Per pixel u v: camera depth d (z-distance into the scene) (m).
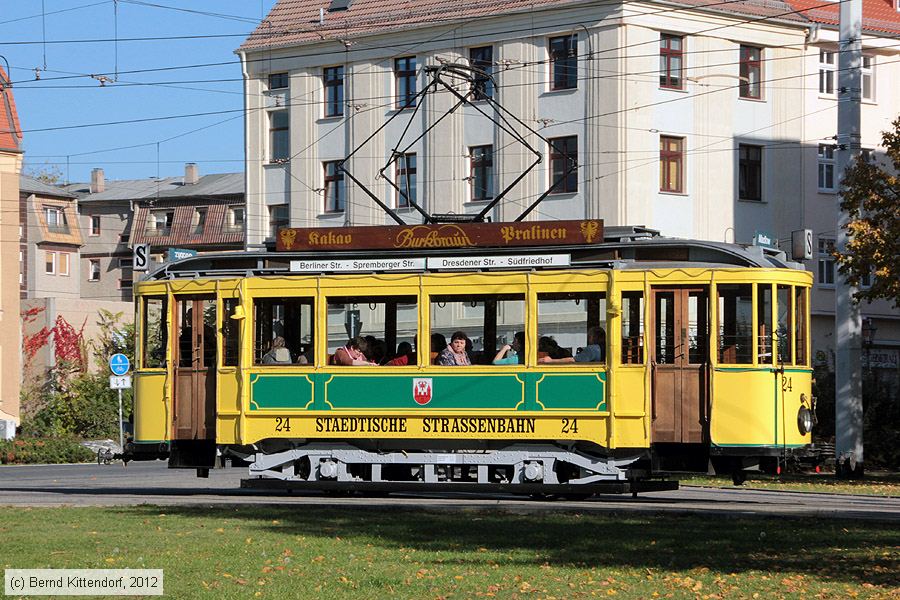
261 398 20.28
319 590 10.91
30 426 53.16
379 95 48.00
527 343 19.23
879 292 29.36
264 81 50.97
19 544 13.54
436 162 46.62
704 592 11.03
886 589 11.16
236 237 84.56
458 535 14.38
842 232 30.55
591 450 19.16
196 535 14.40
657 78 43.66
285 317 20.34
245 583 11.25
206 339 20.81
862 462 30.34
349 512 17.00
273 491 23.06
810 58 47.19
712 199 44.78
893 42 49.03
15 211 57.16
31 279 86.56
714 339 18.59
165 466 38.44
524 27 44.66
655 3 43.38
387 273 19.88
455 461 19.61
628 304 18.94
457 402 19.44
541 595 10.80
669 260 18.97
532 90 44.56
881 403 38.69
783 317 18.80
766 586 11.30
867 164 30.00
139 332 21.19
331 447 20.19
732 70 45.22
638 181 43.12
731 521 15.95
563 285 19.12
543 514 16.67
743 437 18.50
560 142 44.16
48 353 58.53
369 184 48.16
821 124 47.62
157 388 20.98
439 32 46.53
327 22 49.59
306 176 49.78
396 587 11.12
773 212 46.38
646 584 11.37
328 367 20.00
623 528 14.99
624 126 42.88
